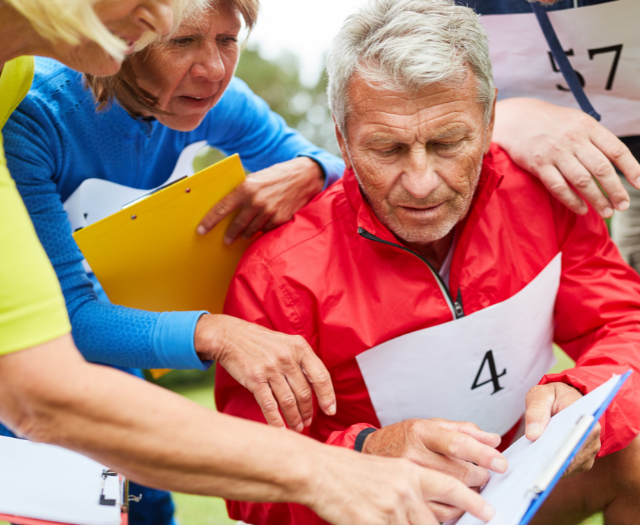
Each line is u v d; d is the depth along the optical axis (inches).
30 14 32.6
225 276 60.4
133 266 55.0
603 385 42.1
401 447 45.0
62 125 56.9
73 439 32.9
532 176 58.7
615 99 66.6
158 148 64.7
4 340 31.0
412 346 54.2
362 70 47.2
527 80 69.1
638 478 53.8
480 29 48.3
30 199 54.5
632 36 61.5
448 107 46.9
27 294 31.5
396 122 47.1
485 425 57.2
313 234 55.7
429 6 47.9
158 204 52.7
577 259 60.2
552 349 62.6
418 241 52.7
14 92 48.0
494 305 55.1
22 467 43.2
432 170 48.9
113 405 32.3
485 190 53.7
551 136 56.1
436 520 39.3
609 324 58.2
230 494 34.8
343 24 49.5
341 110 49.9
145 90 52.4
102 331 52.6
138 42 38.3
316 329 54.6
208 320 51.1
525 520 34.0
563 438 39.0
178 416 33.3
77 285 55.9
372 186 50.4
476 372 55.6
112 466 34.4
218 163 53.6
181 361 51.1
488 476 43.6
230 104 67.9
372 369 54.7
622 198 54.4
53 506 39.1
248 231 58.1
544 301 58.2
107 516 38.7
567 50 64.8
